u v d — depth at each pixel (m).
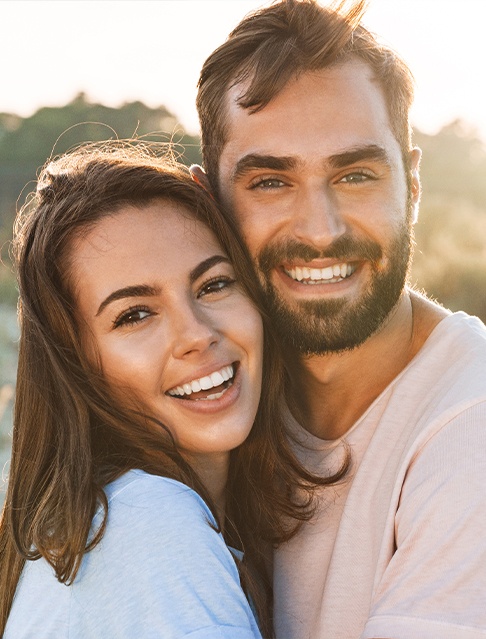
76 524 2.30
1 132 35.03
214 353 2.64
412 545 2.27
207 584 2.20
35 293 2.65
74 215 2.58
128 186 2.62
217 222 2.73
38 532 2.36
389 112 2.81
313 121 2.72
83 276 2.58
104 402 2.62
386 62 2.82
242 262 2.78
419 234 14.20
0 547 2.71
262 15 2.80
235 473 2.89
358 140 2.71
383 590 2.30
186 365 2.61
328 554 2.67
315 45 2.70
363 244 2.74
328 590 2.57
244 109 2.78
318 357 2.82
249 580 2.67
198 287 2.66
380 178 2.76
